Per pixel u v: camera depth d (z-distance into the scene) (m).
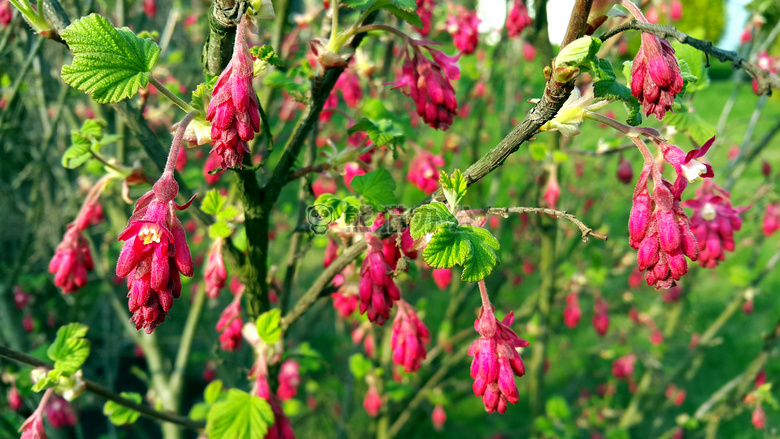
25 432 1.60
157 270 1.00
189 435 4.33
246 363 4.38
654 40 1.10
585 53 1.06
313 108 1.69
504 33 4.13
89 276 3.78
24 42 3.06
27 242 3.53
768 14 3.09
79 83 1.19
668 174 4.59
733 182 3.53
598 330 4.21
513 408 5.64
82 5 2.31
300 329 4.46
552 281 3.55
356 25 1.60
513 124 4.80
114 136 2.02
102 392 1.76
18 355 1.63
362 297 1.57
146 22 4.59
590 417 5.03
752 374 3.30
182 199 1.99
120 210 3.62
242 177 1.60
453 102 1.74
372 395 3.70
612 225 5.81
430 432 5.41
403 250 1.56
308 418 4.80
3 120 2.87
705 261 1.94
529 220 4.60
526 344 1.35
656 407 4.98
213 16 1.26
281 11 2.74
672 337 5.92
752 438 4.82
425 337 1.91
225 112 1.13
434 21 3.80
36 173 3.40
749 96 12.44
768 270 3.86
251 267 1.83
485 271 1.24
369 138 2.04
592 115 1.26
